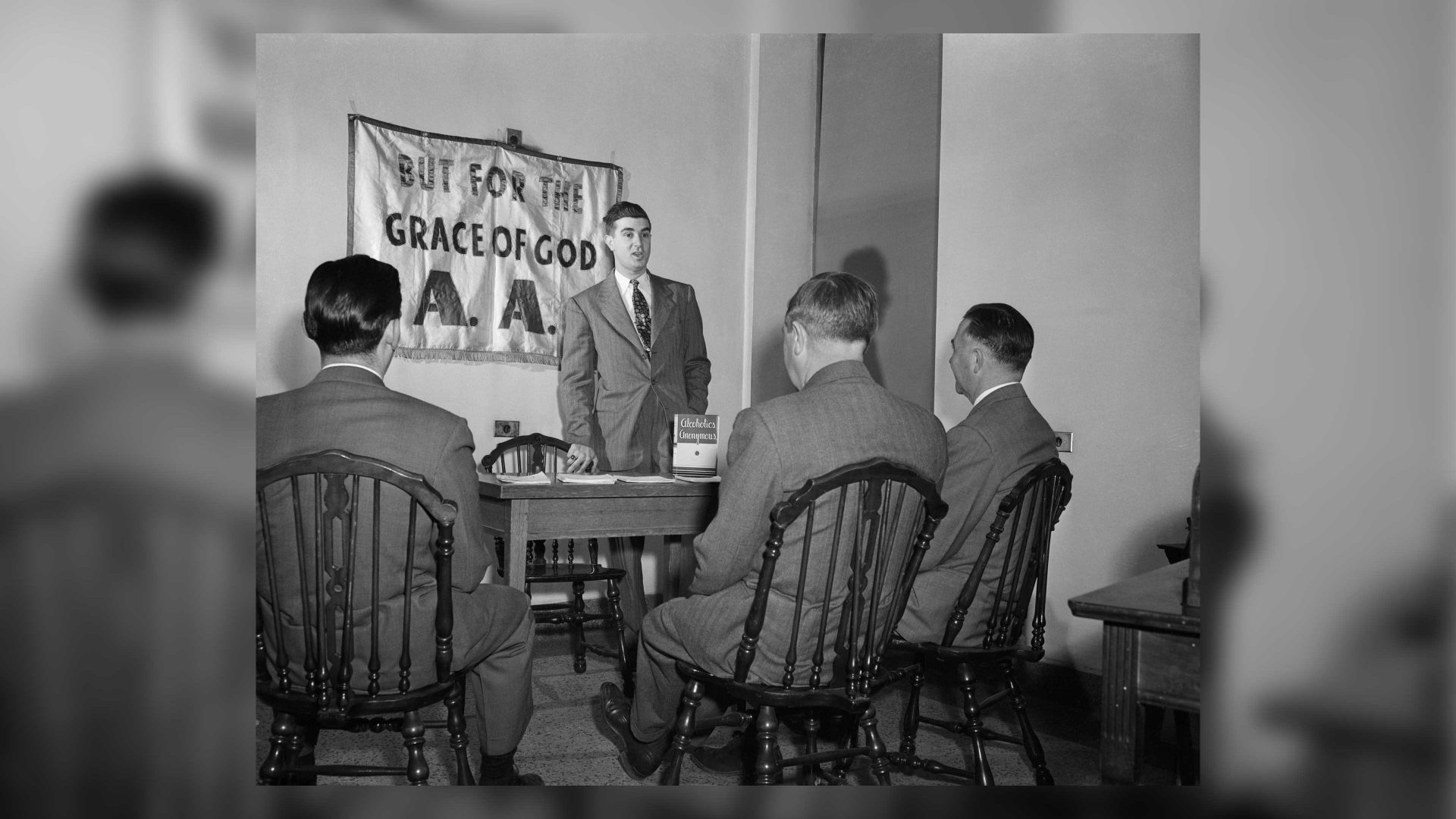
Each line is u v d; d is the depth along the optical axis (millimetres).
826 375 1858
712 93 4523
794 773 2326
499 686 2010
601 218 4195
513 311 3941
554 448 3930
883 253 3861
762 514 1763
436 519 1679
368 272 1821
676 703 2053
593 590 4059
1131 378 2979
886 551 1790
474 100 3871
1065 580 3123
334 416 1726
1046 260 3234
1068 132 3184
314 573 1699
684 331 4188
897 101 3824
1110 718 1233
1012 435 2172
